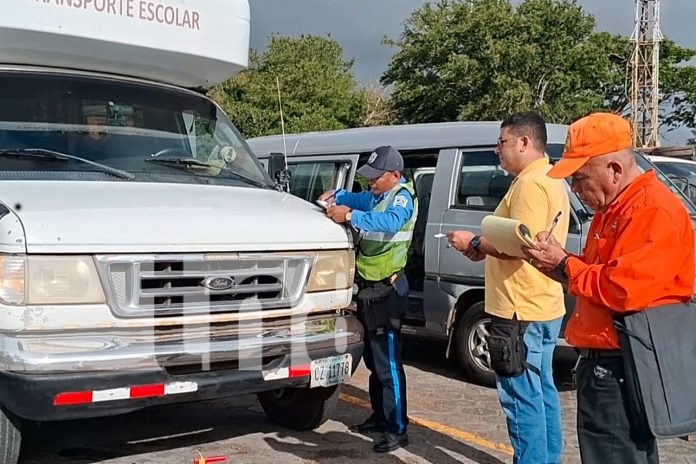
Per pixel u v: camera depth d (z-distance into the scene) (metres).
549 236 3.32
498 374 4.32
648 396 2.94
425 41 34.69
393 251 5.14
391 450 5.20
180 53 5.39
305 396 5.45
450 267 7.34
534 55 32.72
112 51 5.18
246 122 31.72
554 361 8.21
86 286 3.89
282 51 37.66
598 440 3.16
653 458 3.16
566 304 6.50
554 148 6.97
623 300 2.96
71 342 3.88
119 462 4.93
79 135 5.05
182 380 4.10
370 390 5.59
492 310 4.33
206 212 4.40
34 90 5.06
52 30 4.84
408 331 8.24
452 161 7.55
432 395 6.86
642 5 41.38
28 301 3.77
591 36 35.91
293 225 4.61
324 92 36.88
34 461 4.92
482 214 7.20
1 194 4.16
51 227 3.84
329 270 4.73
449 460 5.12
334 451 5.23
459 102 34.16
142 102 5.45
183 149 5.45
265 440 5.44
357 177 8.59
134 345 4.00
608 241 3.13
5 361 3.75
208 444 5.33
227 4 5.67
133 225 4.03
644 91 41.41
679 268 2.98
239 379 4.29
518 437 4.33
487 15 33.06
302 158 9.22
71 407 3.82
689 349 3.00
